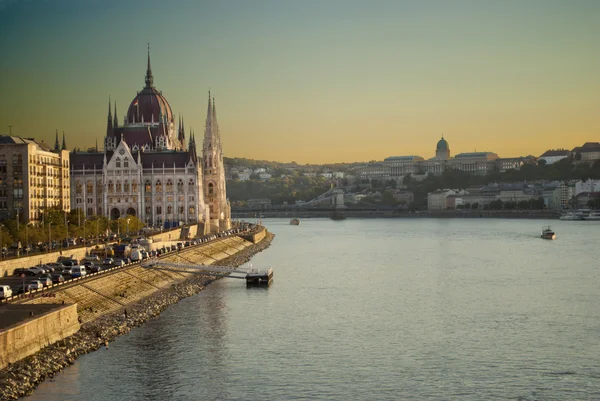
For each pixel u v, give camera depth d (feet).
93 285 616.80
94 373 449.48
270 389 437.99
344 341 542.57
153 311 621.72
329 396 428.15
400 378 458.50
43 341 464.65
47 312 475.72
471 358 499.92
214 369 471.62
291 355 504.84
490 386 444.96
